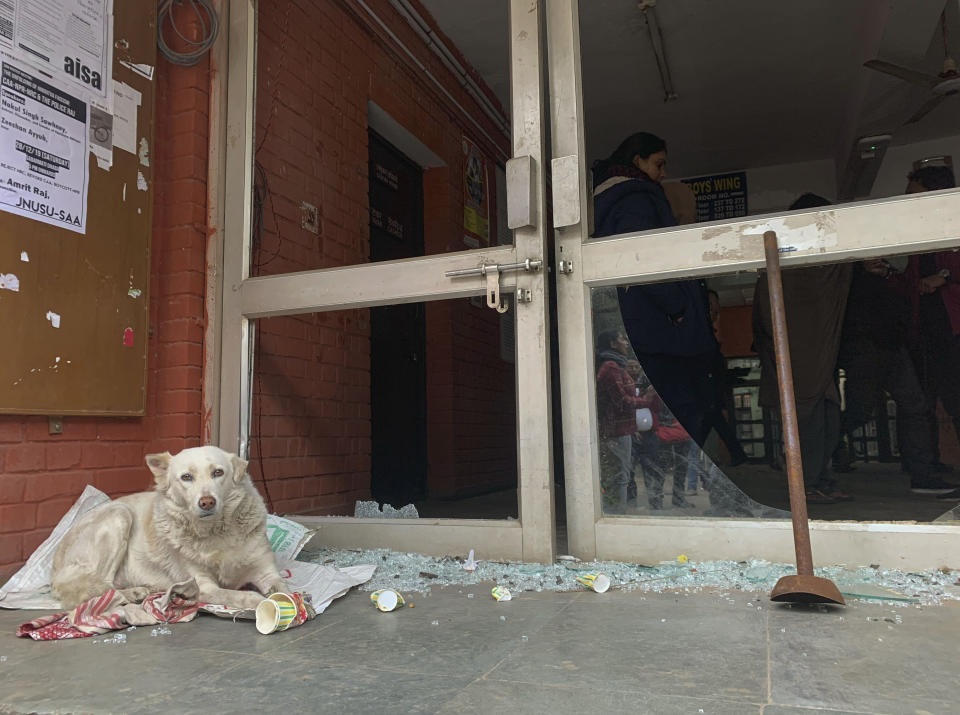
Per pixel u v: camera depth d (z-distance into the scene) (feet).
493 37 18.81
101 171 9.48
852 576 7.48
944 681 4.44
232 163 11.05
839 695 4.22
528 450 9.05
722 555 8.36
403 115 17.61
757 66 17.87
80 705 4.43
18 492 8.31
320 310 10.46
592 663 4.96
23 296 8.34
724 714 3.95
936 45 15.46
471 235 21.21
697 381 11.78
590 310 9.32
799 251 8.32
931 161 14.03
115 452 9.71
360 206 15.61
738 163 22.91
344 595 7.46
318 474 13.34
